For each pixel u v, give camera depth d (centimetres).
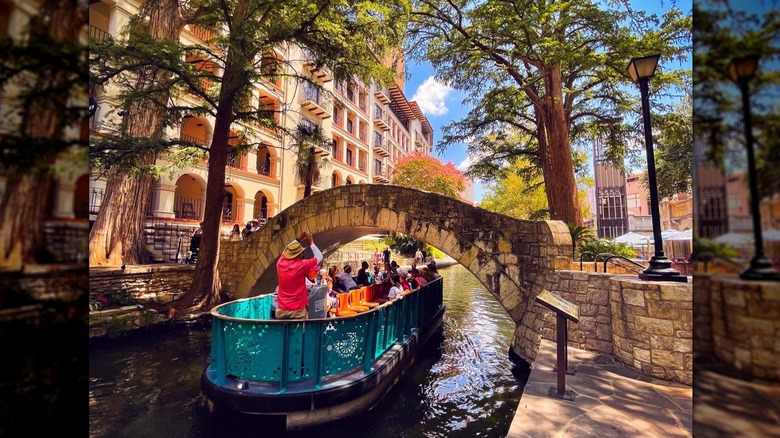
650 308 416
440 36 1152
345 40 999
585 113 1213
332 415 466
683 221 2259
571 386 383
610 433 289
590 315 528
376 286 945
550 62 838
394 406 549
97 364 677
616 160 1330
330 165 2566
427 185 2684
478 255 767
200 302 960
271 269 1173
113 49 780
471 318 1231
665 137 1119
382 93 3638
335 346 486
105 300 820
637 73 489
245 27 819
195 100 1502
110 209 1030
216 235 1012
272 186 2072
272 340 455
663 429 295
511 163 1522
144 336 824
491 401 570
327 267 1650
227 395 442
